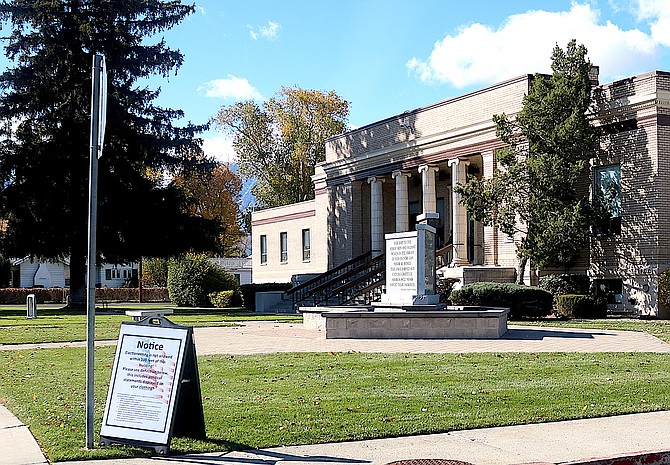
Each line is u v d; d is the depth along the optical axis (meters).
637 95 26.91
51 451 7.47
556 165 26.52
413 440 8.05
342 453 7.51
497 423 8.79
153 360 7.59
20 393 10.91
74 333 22.20
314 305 33.53
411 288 20.80
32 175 36.59
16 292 63.31
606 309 26.33
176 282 47.75
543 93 27.77
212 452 7.54
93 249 7.69
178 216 38.38
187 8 40.41
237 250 88.62
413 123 36.75
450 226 37.88
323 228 44.97
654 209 26.39
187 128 40.28
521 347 16.73
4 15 37.78
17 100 37.59
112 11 38.38
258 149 71.56
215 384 11.54
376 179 39.34
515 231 27.98
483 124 32.25
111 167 38.19
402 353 15.50
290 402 9.99
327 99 69.81
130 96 38.81
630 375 12.45
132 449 7.59
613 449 7.64
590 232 28.23
